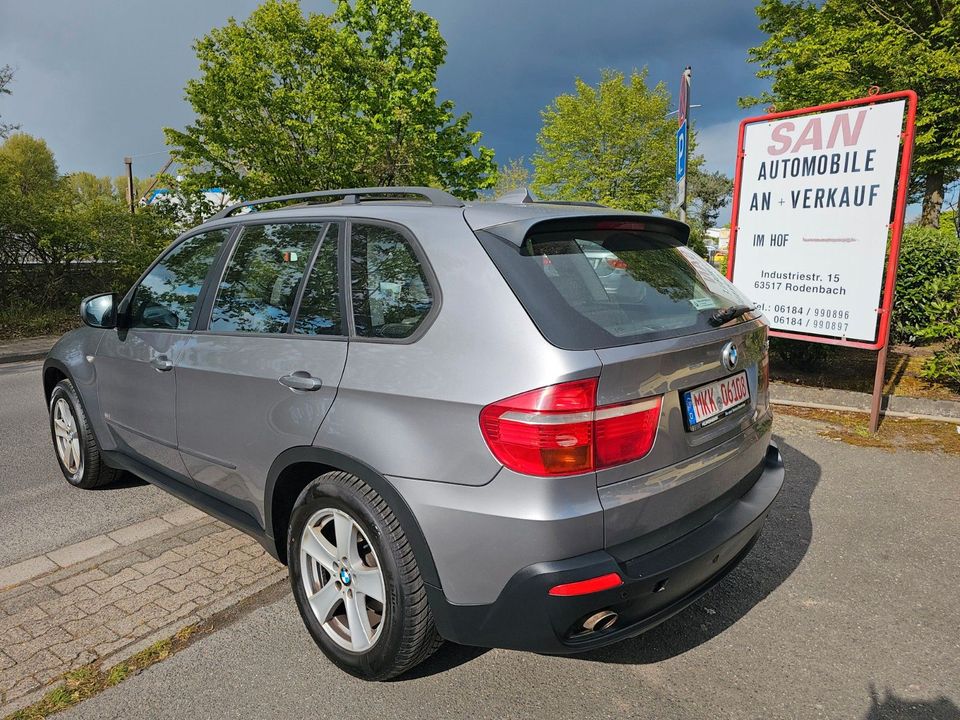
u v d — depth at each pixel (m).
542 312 2.09
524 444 1.98
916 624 2.88
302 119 14.11
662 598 2.19
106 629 2.81
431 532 2.15
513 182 33.94
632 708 2.38
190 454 3.22
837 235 5.64
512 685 2.50
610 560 2.02
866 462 4.81
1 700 2.38
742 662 2.64
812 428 5.61
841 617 2.94
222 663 2.61
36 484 4.57
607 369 2.01
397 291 2.44
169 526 3.86
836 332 5.71
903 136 5.28
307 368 2.57
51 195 14.46
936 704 2.39
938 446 5.12
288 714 2.34
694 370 2.32
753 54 21.48
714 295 2.74
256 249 3.10
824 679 2.53
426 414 2.18
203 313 3.22
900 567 3.36
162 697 2.42
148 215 15.20
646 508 2.14
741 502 2.58
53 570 3.33
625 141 30.91
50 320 13.21
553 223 2.35
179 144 13.68
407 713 2.35
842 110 5.50
